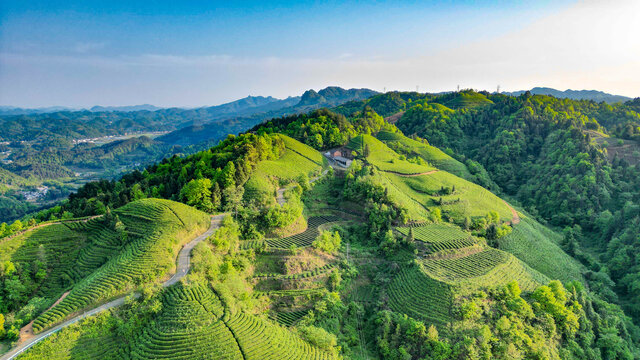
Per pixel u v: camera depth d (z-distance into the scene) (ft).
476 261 382.42
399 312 329.31
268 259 360.07
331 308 322.55
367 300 356.18
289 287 336.29
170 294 271.69
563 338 318.65
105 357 234.17
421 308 322.75
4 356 219.41
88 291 267.59
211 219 399.24
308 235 409.90
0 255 314.14
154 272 288.10
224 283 297.33
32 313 256.52
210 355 233.96
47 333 239.09
